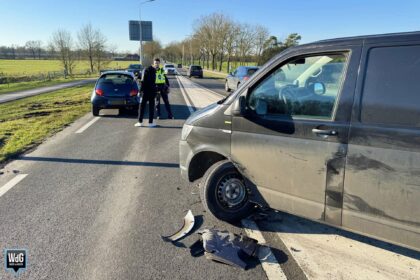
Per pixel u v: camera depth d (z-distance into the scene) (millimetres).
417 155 2293
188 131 3814
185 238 3264
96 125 9117
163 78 9977
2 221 3572
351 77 2611
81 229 3416
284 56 3078
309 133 2811
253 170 3260
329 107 2738
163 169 5363
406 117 2355
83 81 31703
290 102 3006
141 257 2939
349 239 3260
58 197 4211
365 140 2510
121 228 3443
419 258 2930
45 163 5617
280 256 2971
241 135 3293
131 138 7539
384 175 2447
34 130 8234
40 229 3410
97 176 5008
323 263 2865
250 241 3160
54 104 13734
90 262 2867
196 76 39250
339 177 2680
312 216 2932
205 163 3904
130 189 4504
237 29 53156
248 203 3605
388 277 2672
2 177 4930
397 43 2445
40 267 2797
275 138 3033
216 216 3557
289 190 3027
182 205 4012
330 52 2781
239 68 19281
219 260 2869
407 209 2391
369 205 2566
